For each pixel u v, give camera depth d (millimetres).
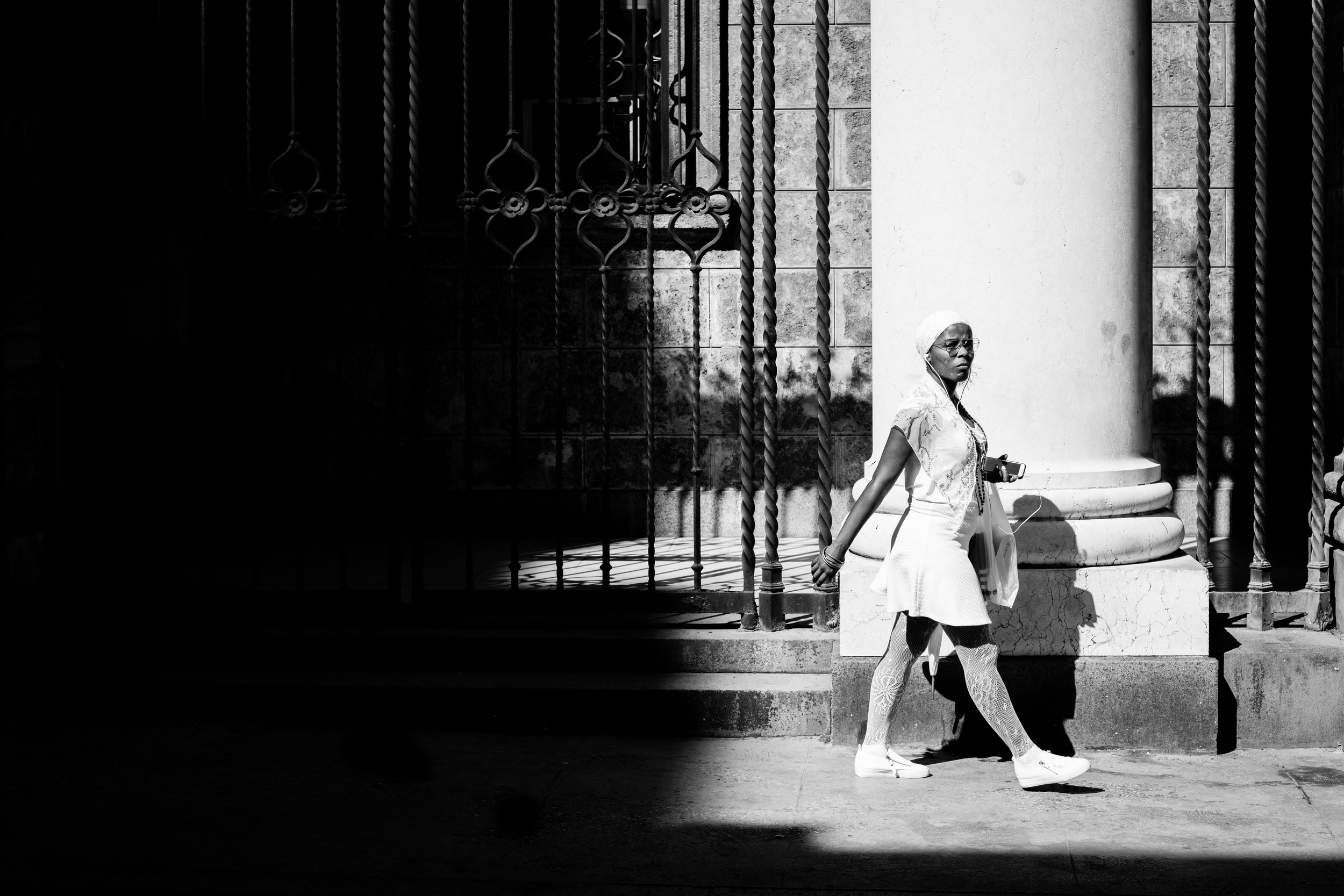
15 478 6891
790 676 6047
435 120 9125
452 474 8945
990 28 5531
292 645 6289
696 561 6297
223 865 4445
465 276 6324
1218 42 8742
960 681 5617
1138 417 5875
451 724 5938
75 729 5918
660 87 8867
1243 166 8766
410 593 6941
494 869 4426
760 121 8781
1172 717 5523
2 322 6766
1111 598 5574
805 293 8797
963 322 5012
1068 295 5645
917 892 4223
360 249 8852
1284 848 4547
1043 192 5586
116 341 7480
